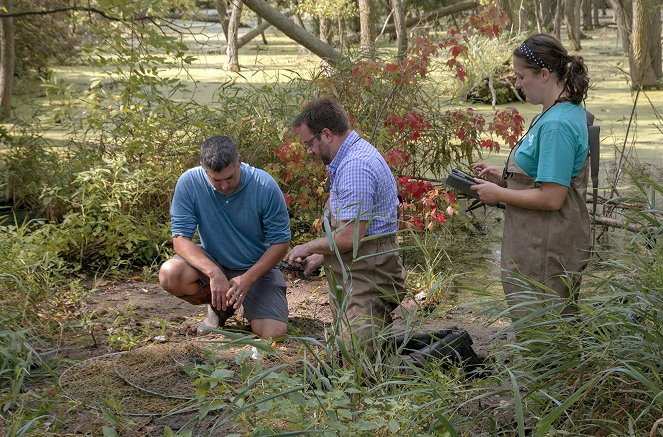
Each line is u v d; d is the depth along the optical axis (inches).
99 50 285.1
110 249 257.4
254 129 289.3
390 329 156.6
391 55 289.0
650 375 130.6
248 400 134.3
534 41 151.6
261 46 1023.6
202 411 123.6
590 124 172.9
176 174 276.4
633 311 132.6
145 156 281.9
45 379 177.3
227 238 199.3
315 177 270.1
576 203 155.0
